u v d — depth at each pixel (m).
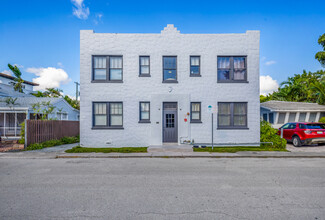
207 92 13.25
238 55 13.33
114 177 6.63
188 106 13.13
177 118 13.18
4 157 9.95
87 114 13.10
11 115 19.08
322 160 9.36
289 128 14.07
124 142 13.12
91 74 13.16
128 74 13.21
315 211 4.23
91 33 13.23
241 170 7.54
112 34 13.27
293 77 28.72
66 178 6.52
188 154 10.37
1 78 29.52
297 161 9.14
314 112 18.42
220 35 13.38
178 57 13.29
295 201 4.73
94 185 5.85
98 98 13.13
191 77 13.24
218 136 13.22
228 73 13.51
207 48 13.33
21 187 5.68
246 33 13.39
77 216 4.00
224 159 9.59
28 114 17.72
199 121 13.16
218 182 6.11
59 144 14.30
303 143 12.70
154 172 7.25
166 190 5.44
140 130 13.13
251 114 13.26
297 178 6.52
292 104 19.84
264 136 12.99
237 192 5.29
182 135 12.98
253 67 13.34
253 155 10.11
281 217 3.97
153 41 13.31
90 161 9.17
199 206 4.46
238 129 13.22
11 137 16.73
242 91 13.30
